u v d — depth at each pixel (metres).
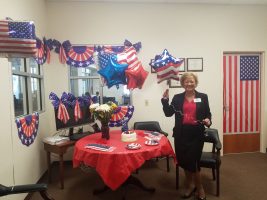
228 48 4.22
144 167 3.71
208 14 4.14
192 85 2.51
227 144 4.46
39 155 3.27
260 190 2.89
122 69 3.29
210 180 3.19
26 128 2.75
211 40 4.18
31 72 3.16
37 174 3.17
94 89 4.07
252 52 4.33
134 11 4.00
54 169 3.73
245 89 4.41
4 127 2.21
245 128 4.48
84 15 3.92
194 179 2.79
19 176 2.55
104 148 2.42
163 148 2.54
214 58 4.20
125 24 3.99
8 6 2.40
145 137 2.88
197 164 2.57
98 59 3.46
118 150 2.36
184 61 4.14
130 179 2.82
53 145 3.04
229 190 2.89
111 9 3.96
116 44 3.99
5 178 2.21
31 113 3.05
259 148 4.55
